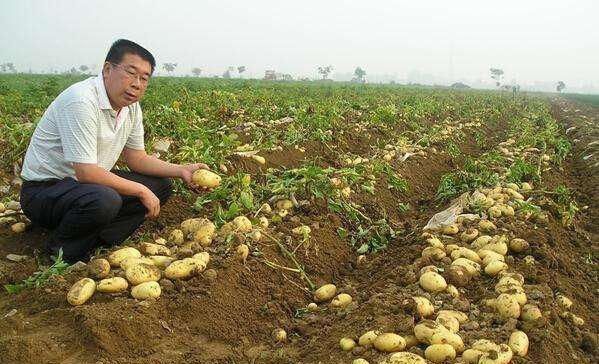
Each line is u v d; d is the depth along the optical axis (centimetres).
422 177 860
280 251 472
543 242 494
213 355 343
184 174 524
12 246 484
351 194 630
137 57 421
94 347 324
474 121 1666
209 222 468
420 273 419
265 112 1132
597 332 391
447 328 340
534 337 347
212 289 393
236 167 657
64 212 440
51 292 373
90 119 421
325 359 335
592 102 4184
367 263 507
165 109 832
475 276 427
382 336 331
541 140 1173
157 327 352
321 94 2262
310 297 437
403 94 2811
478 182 723
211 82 3356
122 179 445
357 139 1029
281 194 574
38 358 309
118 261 404
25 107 1171
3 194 622
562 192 658
